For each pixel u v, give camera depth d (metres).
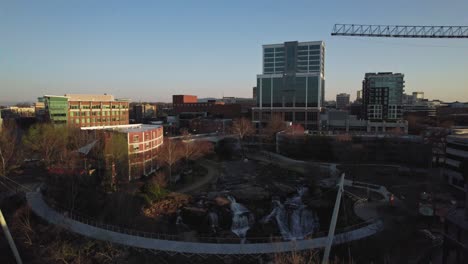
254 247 43.88
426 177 78.88
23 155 84.94
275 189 73.38
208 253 42.12
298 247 43.19
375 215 53.59
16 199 57.25
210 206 63.69
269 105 174.75
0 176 68.75
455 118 179.12
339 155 101.69
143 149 79.06
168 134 151.75
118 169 70.12
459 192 65.81
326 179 79.19
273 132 132.88
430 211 50.62
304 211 64.12
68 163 69.44
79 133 90.06
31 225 47.62
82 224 48.34
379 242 44.25
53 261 40.50
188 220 60.09
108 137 75.25
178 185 76.75
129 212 55.28
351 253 43.16
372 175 82.12
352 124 161.38
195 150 98.31
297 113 169.00
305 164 96.56
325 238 46.16
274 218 63.19
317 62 170.75
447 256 34.47
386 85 169.00
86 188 60.38
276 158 107.44
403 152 96.44
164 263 41.78
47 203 54.75
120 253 41.94
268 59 179.25
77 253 41.47
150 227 53.31
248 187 74.75
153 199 64.00
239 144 127.38
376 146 99.50
